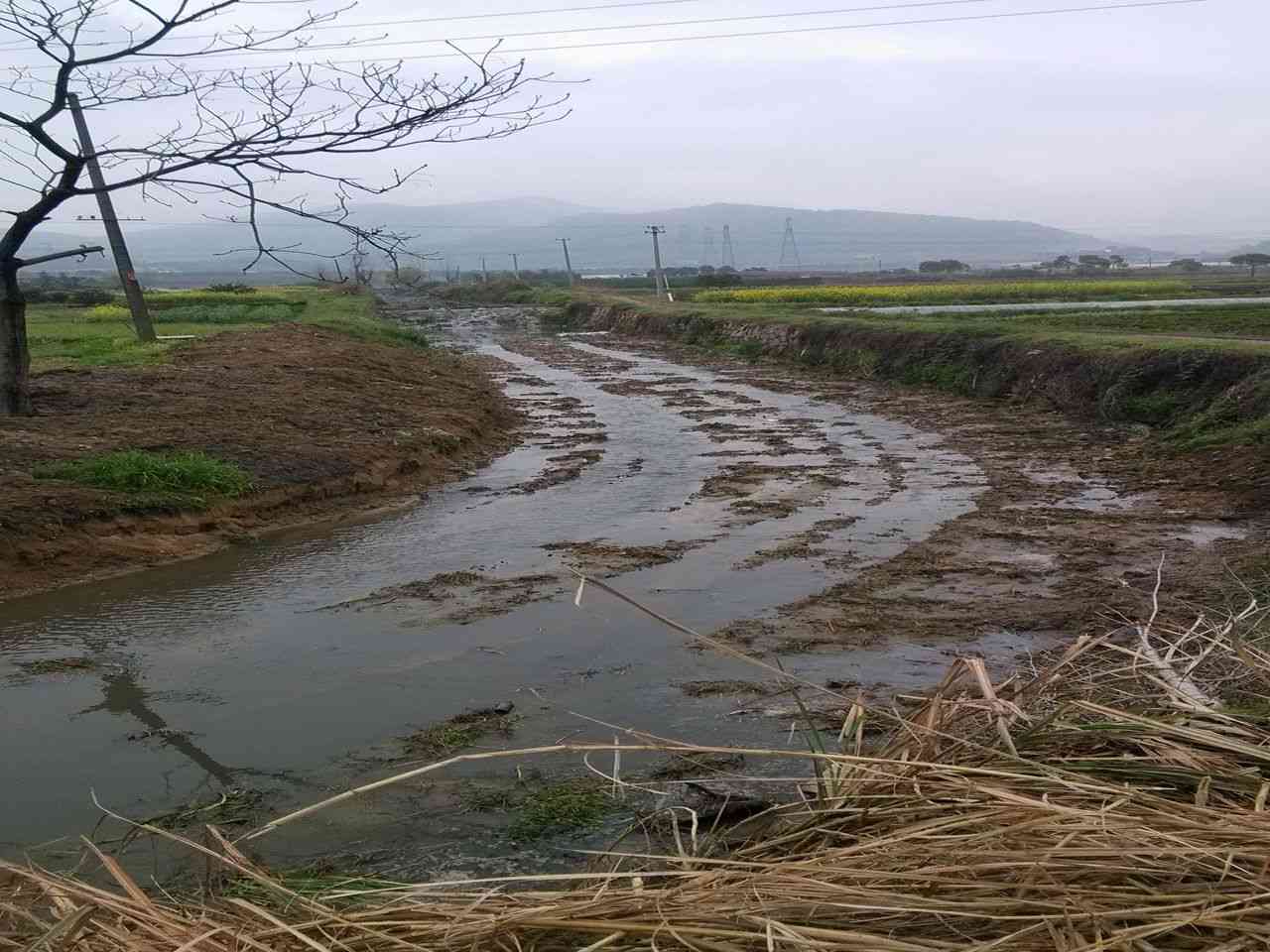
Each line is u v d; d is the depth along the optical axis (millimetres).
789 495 10805
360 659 6180
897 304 39438
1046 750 3271
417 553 8625
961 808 2871
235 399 13570
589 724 5168
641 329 36500
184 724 5312
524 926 2482
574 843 3990
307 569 8172
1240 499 9781
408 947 2490
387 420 13430
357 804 4387
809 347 24797
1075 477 11469
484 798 4398
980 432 14703
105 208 22234
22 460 9398
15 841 4164
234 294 48688
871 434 14906
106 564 8102
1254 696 3826
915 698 3998
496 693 5613
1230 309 29141
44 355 19672
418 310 54688
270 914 2707
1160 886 2381
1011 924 2332
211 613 7113
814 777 4320
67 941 2576
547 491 11242
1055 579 7496
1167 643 4594
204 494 9266
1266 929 2152
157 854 4027
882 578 7617
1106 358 15523
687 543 8789
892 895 2387
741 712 5238
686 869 2900
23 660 6246
